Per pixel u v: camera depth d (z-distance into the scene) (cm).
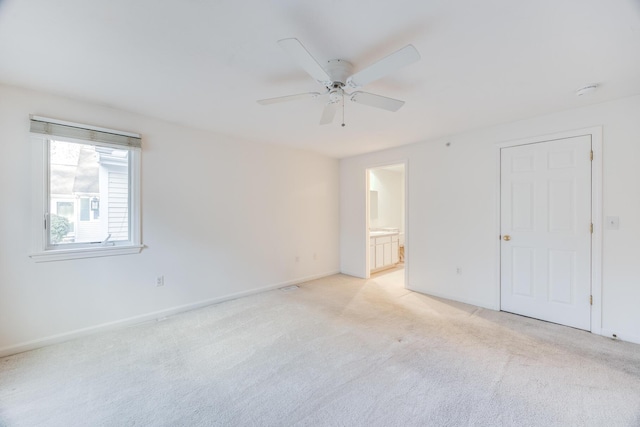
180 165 322
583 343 242
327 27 154
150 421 157
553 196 285
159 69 200
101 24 151
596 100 251
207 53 180
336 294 390
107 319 273
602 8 137
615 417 157
